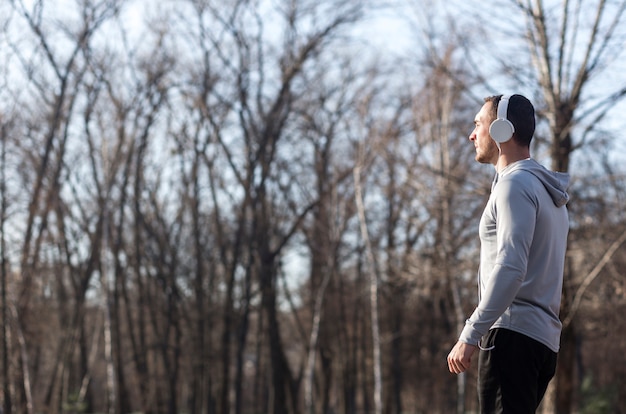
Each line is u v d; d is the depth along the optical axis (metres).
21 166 30.19
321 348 42.03
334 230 33.72
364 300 41.91
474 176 20.47
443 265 19.91
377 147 28.78
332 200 33.88
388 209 33.59
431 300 38.16
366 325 45.66
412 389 44.16
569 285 17.09
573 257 17.61
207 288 42.72
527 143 3.26
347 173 33.34
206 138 38.28
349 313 46.19
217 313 41.78
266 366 45.00
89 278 36.41
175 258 38.56
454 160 29.02
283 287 42.34
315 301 41.41
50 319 35.50
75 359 44.84
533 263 3.12
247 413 58.53
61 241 35.09
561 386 16.92
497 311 2.97
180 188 39.47
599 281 18.48
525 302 3.11
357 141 32.75
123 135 33.66
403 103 33.38
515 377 3.08
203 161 38.34
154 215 39.47
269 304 38.03
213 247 41.09
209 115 37.09
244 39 36.72
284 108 36.66
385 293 38.78
